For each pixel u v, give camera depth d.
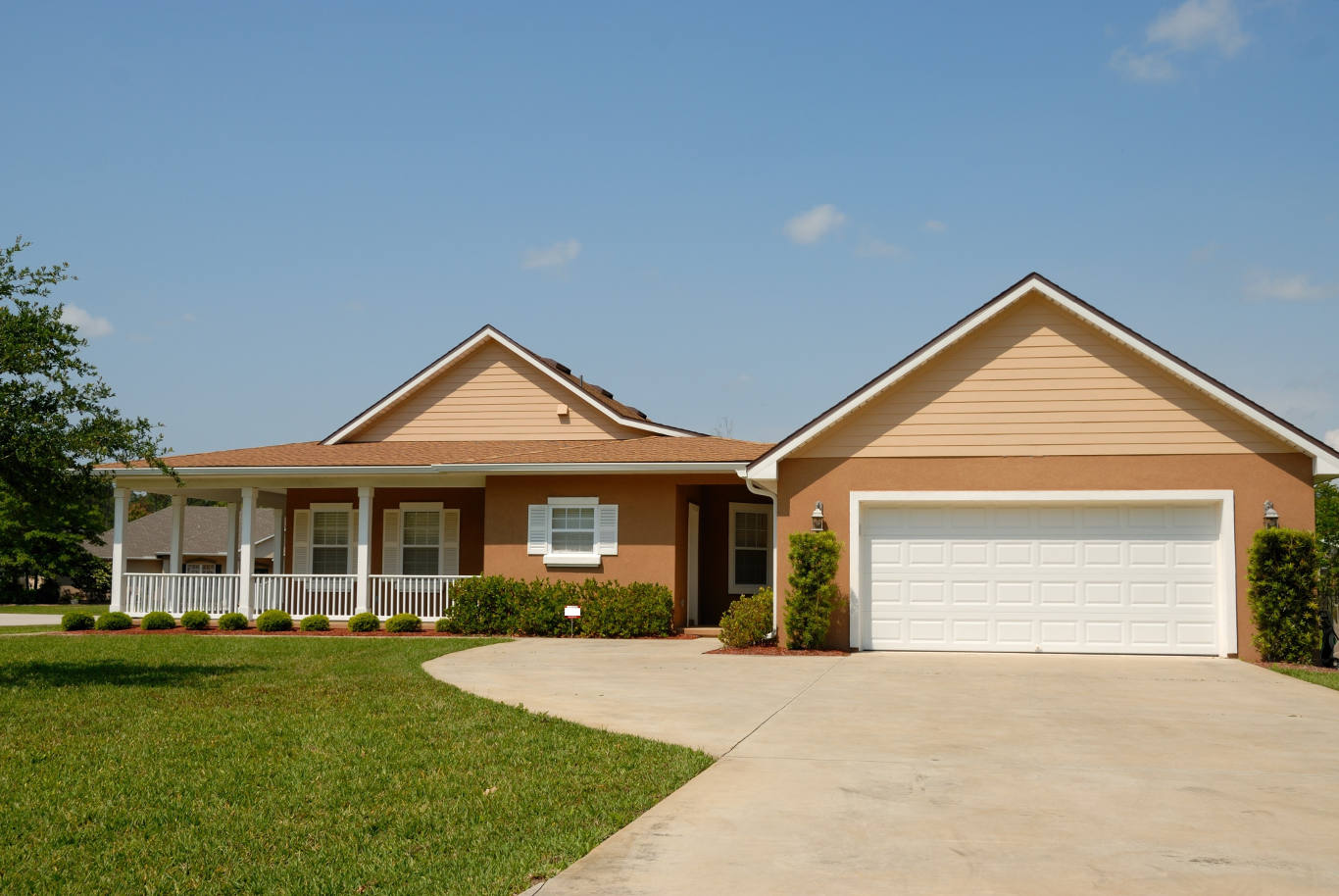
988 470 17.62
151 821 7.10
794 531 18.12
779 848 6.46
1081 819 7.12
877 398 17.98
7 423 13.38
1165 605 17.22
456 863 6.23
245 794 7.76
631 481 22.14
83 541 49.59
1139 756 9.09
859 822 7.01
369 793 7.79
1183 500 17.11
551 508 22.42
